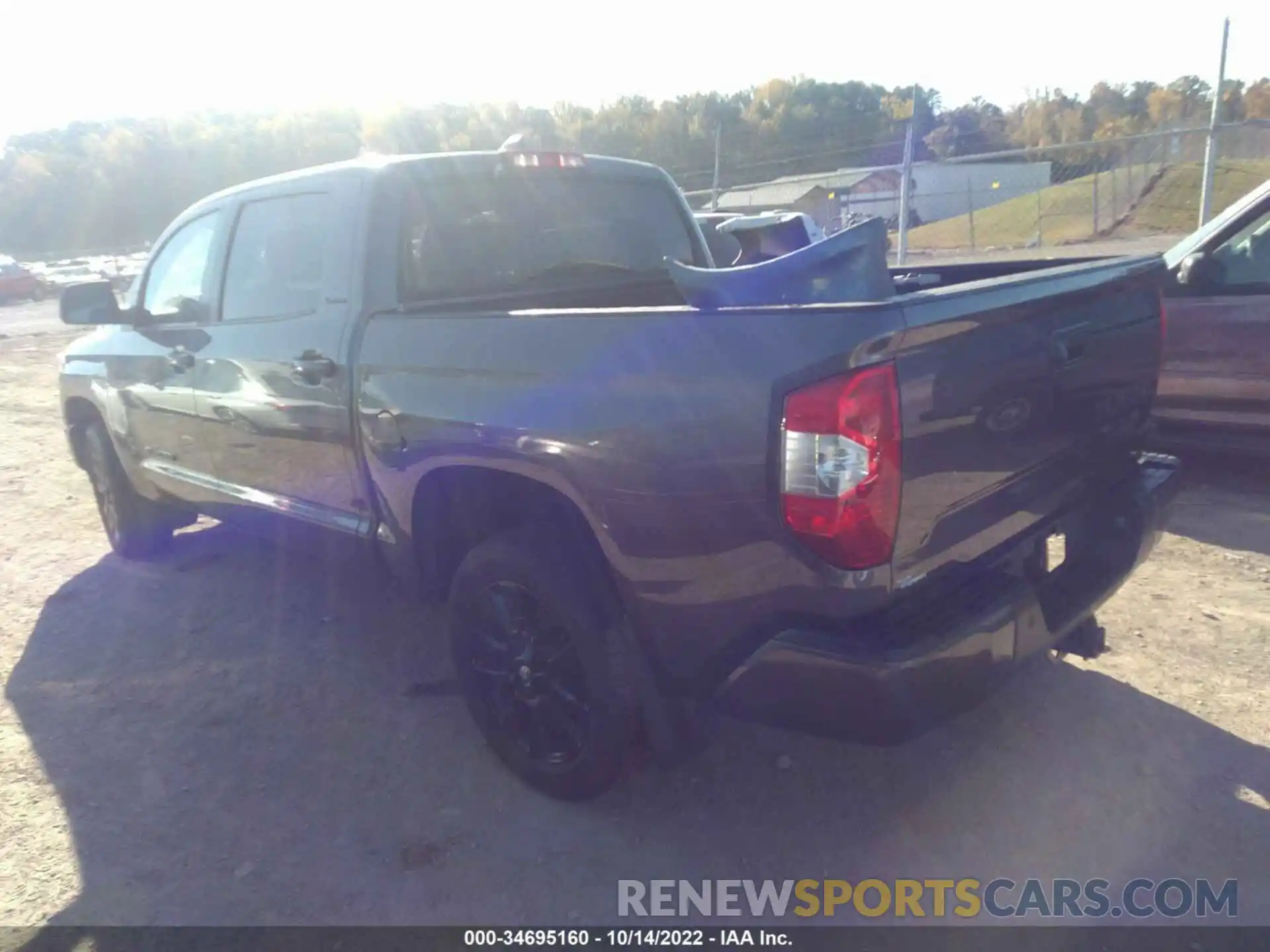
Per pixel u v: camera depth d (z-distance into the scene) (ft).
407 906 9.42
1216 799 10.25
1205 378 19.38
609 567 9.72
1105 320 10.47
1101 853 9.64
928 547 8.41
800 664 8.23
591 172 14.53
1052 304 9.39
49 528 21.76
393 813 10.80
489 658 11.12
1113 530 10.89
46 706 13.46
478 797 11.02
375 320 11.58
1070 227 80.79
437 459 10.69
